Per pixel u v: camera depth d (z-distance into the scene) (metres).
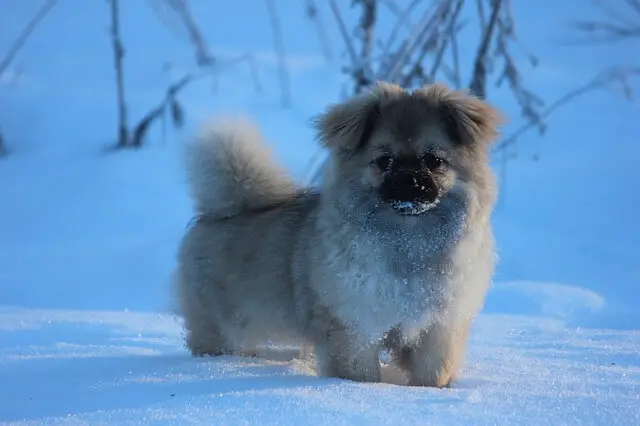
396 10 13.03
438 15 9.34
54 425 2.97
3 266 8.70
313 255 4.07
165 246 9.23
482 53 9.52
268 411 3.04
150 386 3.65
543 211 10.17
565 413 3.00
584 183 10.88
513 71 10.55
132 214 10.12
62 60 15.37
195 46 15.37
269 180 4.95
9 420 3.19
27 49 15.81
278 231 4.50
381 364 4.83
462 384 3.94
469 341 5.43
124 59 15.30
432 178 3.85
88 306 7.63
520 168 11.40
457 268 3.95
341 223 3.94
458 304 4.00
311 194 4.60
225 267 4.72
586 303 7.12
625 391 3.47
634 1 14.46
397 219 3.88
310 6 14.88
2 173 11.34
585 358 4.63
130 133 12.33
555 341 5.32
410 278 3.91
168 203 10.43
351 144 3.98
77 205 10.42
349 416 2.95
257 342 4.71
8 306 7.31
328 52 15.34
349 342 4.02
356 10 16.80
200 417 2.99
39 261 8.82
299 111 13.00
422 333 4.13
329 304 3.99
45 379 4.00
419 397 3.28
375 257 3.89
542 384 3.65
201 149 4.94
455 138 4.04
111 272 8.59
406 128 3.95
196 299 4.87
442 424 2.85
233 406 3.14
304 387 3.53
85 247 9.30
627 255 8.85
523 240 9.36
